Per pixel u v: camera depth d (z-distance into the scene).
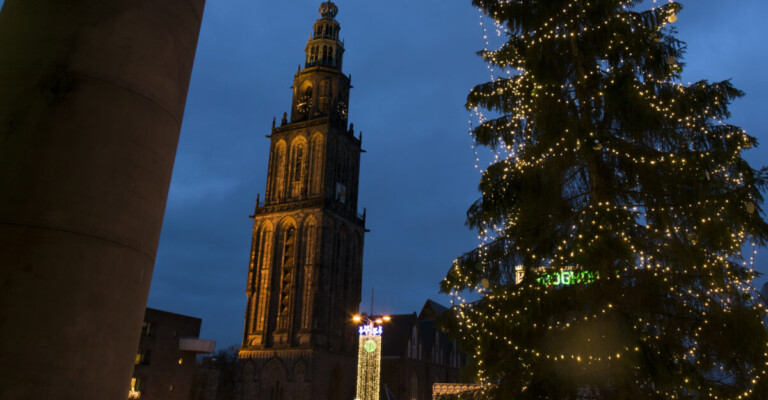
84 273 6.48
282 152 88.06
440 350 108.50
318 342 74.12
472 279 13.92
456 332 13.98
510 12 15.41
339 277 81.69
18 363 5.95
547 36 14.84
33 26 7.02
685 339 11.88
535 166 13.77
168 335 62.34
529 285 13.23
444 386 28.52
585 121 14.29
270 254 81.56
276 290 79.31
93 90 6.89
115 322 6.80
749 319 10.85
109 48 7.10
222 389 109.75
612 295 12.18
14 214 6.33
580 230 12.62
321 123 85.25
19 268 6.18
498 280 13.87
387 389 87.00
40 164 6.49
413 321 99.31
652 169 12.88
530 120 15.05
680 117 12.91
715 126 12.96
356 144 92.31
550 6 14.99
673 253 12.44
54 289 6.25
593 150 12.80
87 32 7.02
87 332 6.45
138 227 7.19
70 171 6.57
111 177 6.86
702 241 12.23
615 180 13.93
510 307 12.95
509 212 14.20
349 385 79.12
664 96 13.36
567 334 12.27
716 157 12.26
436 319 14.48
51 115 6.66
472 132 15.85
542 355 12.51
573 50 15.06
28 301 6.12
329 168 83.81
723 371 12.00
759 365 10.66
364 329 45.75
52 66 6.82
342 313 81.06
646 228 13.23
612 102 13.07
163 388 60.41
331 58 95.00
